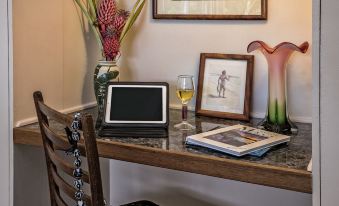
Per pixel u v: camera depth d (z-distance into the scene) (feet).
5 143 5.30
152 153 4.47
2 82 5.19
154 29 6.50
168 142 4.71
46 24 5.57
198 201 6.53
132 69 6.75
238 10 5.87
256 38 5.83
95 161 3.83
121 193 7.28
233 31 5.96
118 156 4.69
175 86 6.48
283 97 5.19
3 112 5.24
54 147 4.79
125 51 6.75
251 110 5.95
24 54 5.25
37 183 5.73
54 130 5.21
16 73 5.16
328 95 3.59
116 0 6.62
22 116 5.34
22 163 5.43
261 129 5.08
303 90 5.64
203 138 4.55
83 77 6.40
